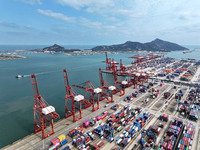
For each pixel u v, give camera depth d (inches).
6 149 2017.7
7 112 3452.3
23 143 2148.1
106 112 3056.1
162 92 4485.7
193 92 4293.8
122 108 3316.9
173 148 1927.9
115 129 2448.3
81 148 1961.1
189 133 2203.5
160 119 2795.3
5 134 2578.7
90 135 2220.7
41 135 2349.9
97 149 1940.2
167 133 2262.6
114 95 4254.4
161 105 3474.4
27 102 4065.0
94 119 2657.5
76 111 3371.1
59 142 2060.8
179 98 3860.7
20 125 2883.9
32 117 3211.1
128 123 2615.7
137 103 3617.1
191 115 2755.9
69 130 2471.7
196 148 1964.8
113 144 2073.1
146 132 2329.0
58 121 2780.5
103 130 2303.2
